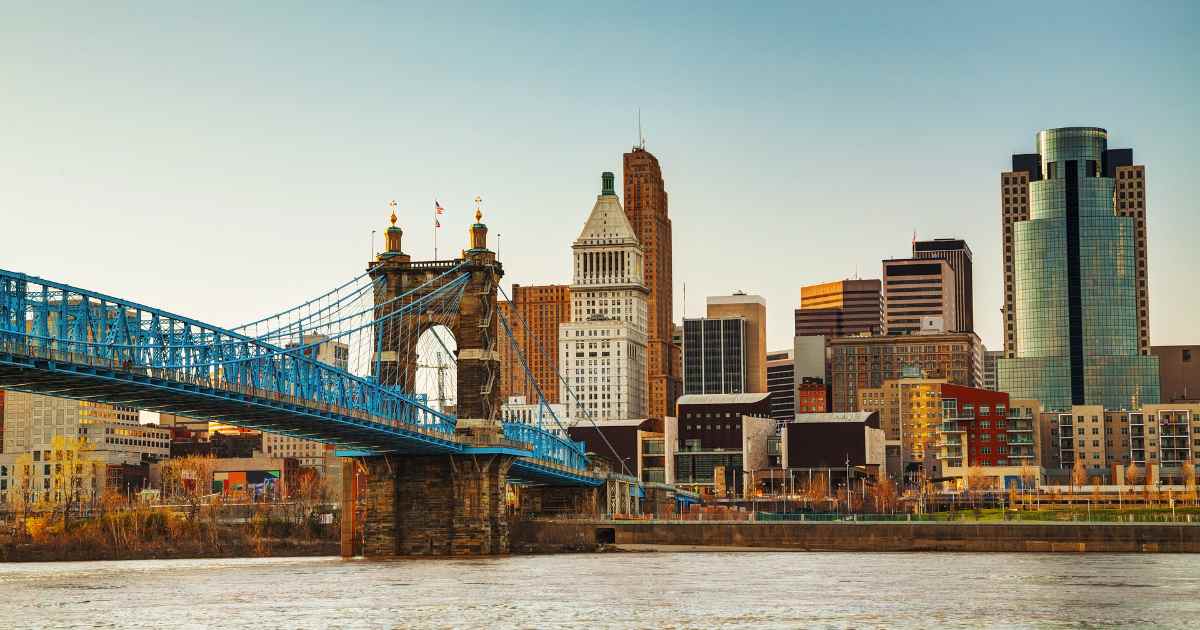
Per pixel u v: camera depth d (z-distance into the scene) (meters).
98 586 162.12
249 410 177.88
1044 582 160.00
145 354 157.00
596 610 131.50
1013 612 129.00
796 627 118.88
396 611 131.50
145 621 124.25
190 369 160.75
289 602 140.25
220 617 127.19
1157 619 123.62
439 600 141.62
